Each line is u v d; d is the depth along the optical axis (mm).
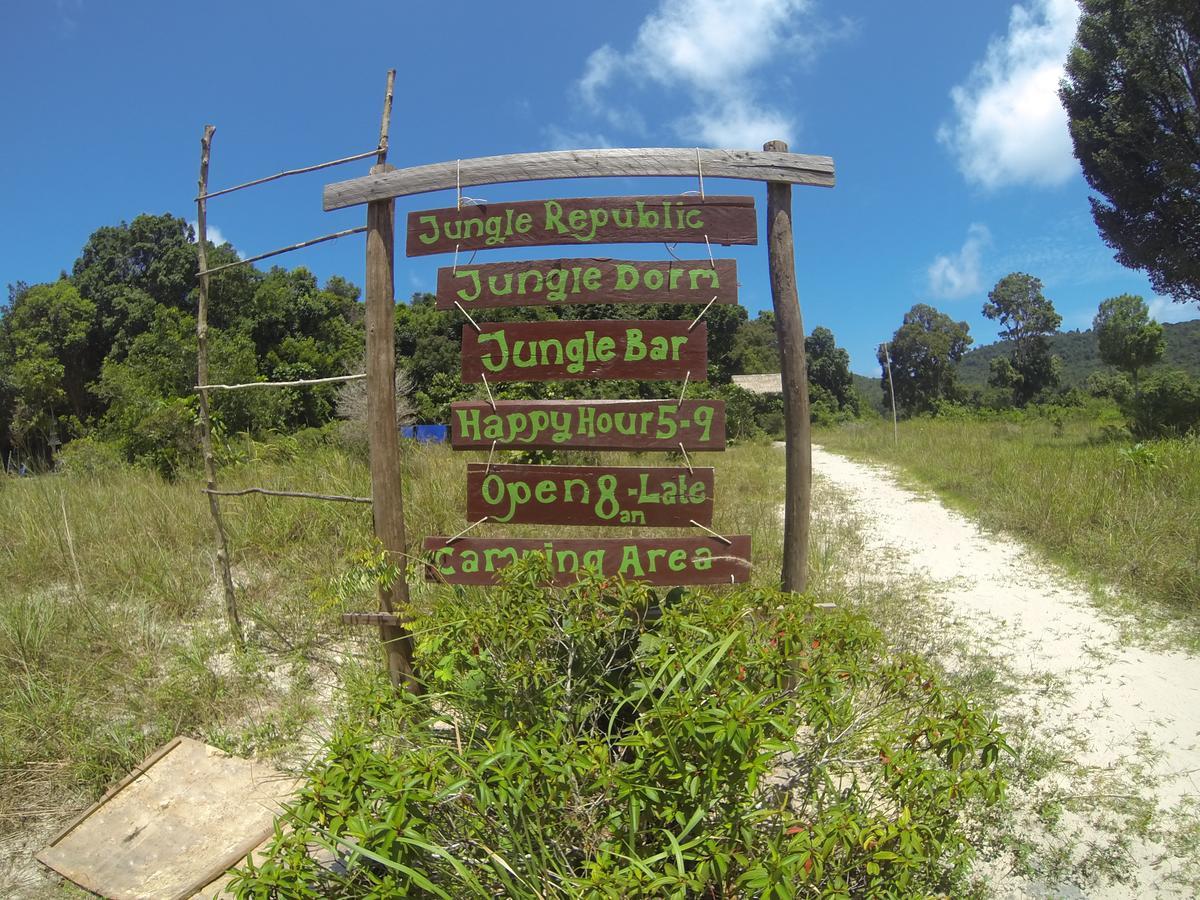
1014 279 52125
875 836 2129
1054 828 3156
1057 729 3902
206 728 3824
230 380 16359
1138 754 3684
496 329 3646
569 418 3613
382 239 3762
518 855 2139
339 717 3748
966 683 4348
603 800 2361
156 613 5035
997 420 25594
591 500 3639
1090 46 17859
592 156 3574
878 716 2793
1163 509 7016
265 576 5777
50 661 4312
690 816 2158
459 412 3684
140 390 14547
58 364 27953
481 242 3666
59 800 3322
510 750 2184
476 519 3717
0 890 2828
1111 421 18375
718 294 3541
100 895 2770
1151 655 4762
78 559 5941
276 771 3461
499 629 2887
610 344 3586
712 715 2117
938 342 55406
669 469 3600
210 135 4598
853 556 7102
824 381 54438
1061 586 6129
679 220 3572
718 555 3602
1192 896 2797
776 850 1997
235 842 2988
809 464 3580
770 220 3551
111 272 36156
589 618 3043
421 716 3066
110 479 9516
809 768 2703
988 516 8586
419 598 4832
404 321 33406
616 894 1839
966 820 3176
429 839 2135
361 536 6086
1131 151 17266
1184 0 15367
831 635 2832
